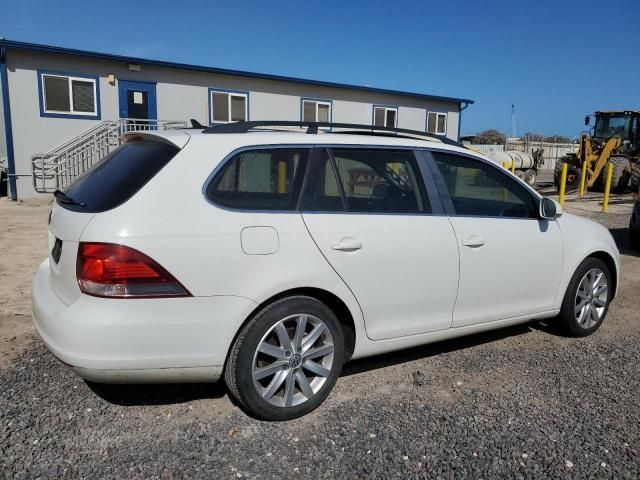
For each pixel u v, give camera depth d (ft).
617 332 15.97
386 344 11.73
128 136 11.72
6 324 15.11
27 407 10.61
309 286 10.31
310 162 10.94
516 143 137.39
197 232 9.39
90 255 8.92
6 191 51.88
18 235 29.71
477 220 12.81
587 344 14.89
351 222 10.97
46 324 9.36
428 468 9.09
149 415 10.51
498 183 13.60
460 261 12.34
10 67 45.37
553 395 11.76
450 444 9.79
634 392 11.98
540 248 13.84
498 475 8.94
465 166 13.16
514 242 13.30
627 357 13.99
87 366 8.87
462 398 11.55
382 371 12.82
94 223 9.09
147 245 9.01
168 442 9.62
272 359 10.27
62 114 47.88
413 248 11.60
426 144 12.73
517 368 13.16
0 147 52.39
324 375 10.78
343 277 10.73
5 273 21.04
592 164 63.77
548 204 13.89
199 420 10.38
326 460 9.24
